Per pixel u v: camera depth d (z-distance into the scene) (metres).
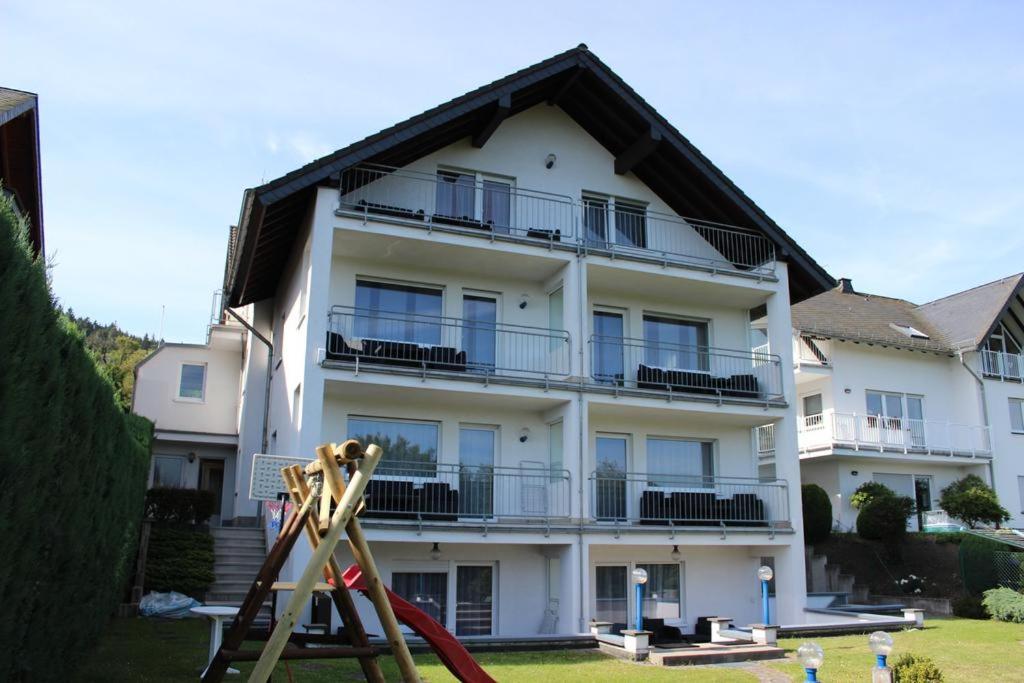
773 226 19.20
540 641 13.49
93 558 7.91
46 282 5.41
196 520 17.58
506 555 16.70
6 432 4.64
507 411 17.61
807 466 28.42
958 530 25.69
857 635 15.88
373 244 16.23
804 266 19.56
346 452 5.03
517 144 18.58
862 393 28.17
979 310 30.84
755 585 18.84
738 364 20.12
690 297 19.69
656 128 18.22
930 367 29.95
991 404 29.88
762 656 13.02
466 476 16.98
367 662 5.17
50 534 6.09
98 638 9.63
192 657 10.30
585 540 16.02
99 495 7.90
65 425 6.21
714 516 17.81
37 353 5.18
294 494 5.66
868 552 23.91
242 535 17.86
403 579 15.93
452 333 17.50
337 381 15.08
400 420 16.91
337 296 16.72
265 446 20.34
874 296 34.09
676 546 18.06
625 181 19.62
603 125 19.25
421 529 14.83
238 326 23.89
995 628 16.77
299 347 16.11
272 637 4.56
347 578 5.89
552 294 18.28
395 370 15.40
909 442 27.94
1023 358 31.06
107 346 43.59
